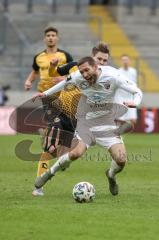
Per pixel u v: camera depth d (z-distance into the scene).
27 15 100.12
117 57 87.75
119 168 28.80
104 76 27.70
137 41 99.50
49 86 34.72
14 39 91.88
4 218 23.95
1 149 53.47
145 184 34.22
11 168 41.03
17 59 88.94
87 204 27.02
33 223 23.17
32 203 27.16
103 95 28.12
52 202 27.48
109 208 26.12
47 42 34.91
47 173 28.91
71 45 93.81
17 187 32.28
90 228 22.45
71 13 104.88
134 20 103.75
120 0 104.50
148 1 105.56
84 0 105.75
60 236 21.30
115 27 101.94
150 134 74.69
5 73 87.62
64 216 24.30
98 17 97.38
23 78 85.88
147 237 21.23
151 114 76.12
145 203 27.56
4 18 92.19
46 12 103.75
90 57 27.19
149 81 88.31
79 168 41.03
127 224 23.12
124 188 32.47
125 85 27.91
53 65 32.12
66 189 31.77
